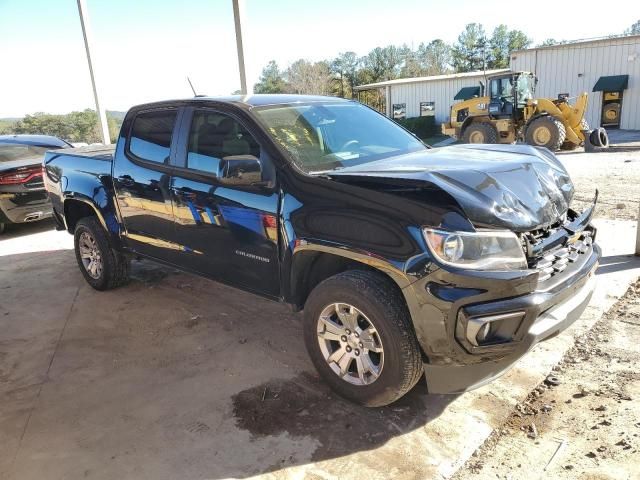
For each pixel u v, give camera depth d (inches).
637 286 187.2
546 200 124.6
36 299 218.8
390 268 113.3
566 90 1061.8
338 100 181.6
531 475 104.8
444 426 120.9
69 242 314.8
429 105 1366.9
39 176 332.2
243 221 145.5
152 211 178.5
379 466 109.7
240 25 340.5
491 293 106.8
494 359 112.6
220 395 138.9
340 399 133.7
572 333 157.6
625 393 128.3
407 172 122.3
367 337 122.7
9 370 159.2
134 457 116.3
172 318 190.5
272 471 110.0
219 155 154.9
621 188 367.2
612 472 104.0
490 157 141.9
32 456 118.3
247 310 194.4
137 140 185.5
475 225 108.9
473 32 3176.7
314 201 128.0
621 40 981.2
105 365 158.9
